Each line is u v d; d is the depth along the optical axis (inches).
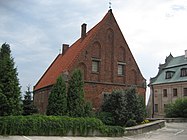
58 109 1011.3
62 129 868.6
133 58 1422.2
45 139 775.7
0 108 857.5
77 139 828.6
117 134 953.5
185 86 2094.0
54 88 1038.4
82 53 1280.8
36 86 1790.1
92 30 1448.1
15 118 806.5
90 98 1261.1
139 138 918.4
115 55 1369.3
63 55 1771.7
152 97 2393.0
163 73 2386.8
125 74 1381.6
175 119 1459.2
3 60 903.7
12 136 773.9
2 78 879.7
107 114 1170.0
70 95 1058.7
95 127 927.7
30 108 1169.4
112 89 1328.7
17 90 892.6
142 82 1422.2
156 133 1031.6
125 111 1158.3
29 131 815.1
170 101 2201.0
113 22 1393.9
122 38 1407.5
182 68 2172.7
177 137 935.0
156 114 2325.3
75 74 1080.8
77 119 912.3
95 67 1311.5
